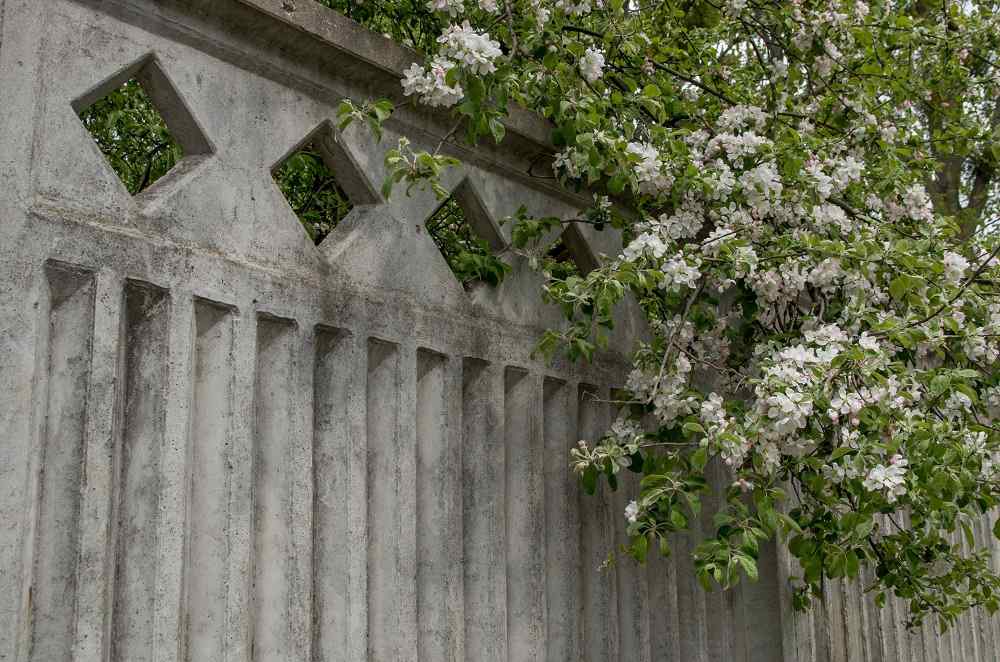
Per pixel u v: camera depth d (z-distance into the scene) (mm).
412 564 2215
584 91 2635
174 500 1735
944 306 2660
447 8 2389
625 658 2982
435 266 2404
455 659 2342
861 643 4203
